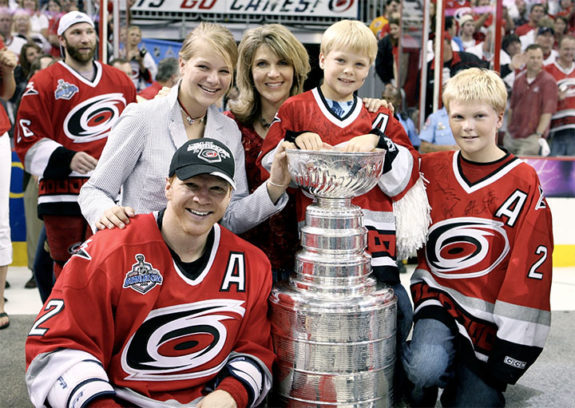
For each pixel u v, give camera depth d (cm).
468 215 199
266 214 183
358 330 164
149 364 155
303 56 221
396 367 199
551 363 260
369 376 168
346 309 163
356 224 172
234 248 162
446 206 203
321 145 175
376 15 512
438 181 206
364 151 172
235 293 159
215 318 157
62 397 138
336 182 165
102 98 267
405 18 498
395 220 197
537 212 192
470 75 196
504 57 512
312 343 165
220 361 160
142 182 181
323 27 522
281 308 169
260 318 167
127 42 501
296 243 213
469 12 496
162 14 505
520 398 221
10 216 479
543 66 514
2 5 479
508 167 199
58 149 252
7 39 484
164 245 153
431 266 206
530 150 525
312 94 198
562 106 518
